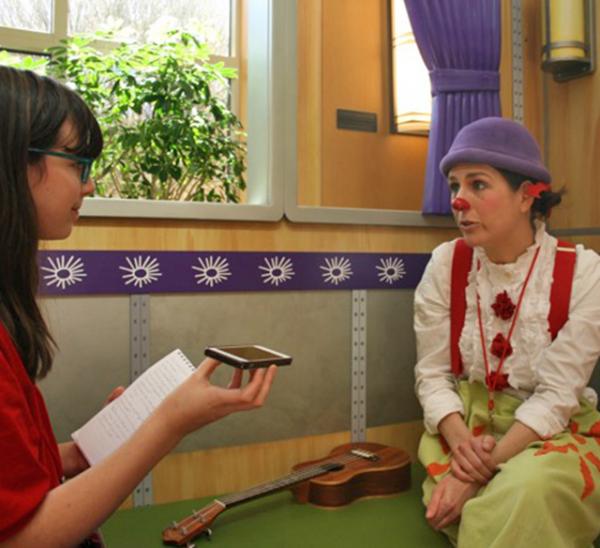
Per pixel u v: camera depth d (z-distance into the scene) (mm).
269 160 1762
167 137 1848
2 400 692
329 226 1833
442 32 1863
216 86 2172
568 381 1349
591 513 1236
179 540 1338
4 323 784
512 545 1142
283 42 1773
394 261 1920
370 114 1982
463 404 1501
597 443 1364
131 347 1592
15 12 1988
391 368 1922
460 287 1533
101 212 1535
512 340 1439
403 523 1447
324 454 1832
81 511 734
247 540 1363
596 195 2008
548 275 1423
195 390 814
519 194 1414
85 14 2072
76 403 1539
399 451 1732
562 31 1982
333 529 1415
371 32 1980
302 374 1797
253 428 1735
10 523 689
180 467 1653
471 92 1899
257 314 1735
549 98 2152
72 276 1531
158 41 2035
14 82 782
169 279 1626
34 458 720
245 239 1724
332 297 1838
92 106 1885
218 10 2215
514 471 1215
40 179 799
